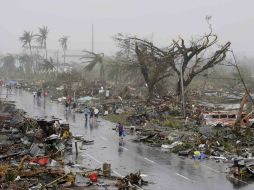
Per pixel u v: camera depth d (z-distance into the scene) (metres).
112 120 57.84
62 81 110.06
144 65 73.75
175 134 43.25
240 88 97.44
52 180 26.08
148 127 50.06
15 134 40.78
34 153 32.78
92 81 104.44
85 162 32.97
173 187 26.45
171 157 35.66
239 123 48.53
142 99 75.81
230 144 39.56
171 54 71.06
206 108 66.56
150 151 38.16
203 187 26.59
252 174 29.16
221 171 30.83
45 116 60.12
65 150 36.91
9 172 26.44
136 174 27.28
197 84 104.06
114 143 41.75
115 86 96.12
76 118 59.75
